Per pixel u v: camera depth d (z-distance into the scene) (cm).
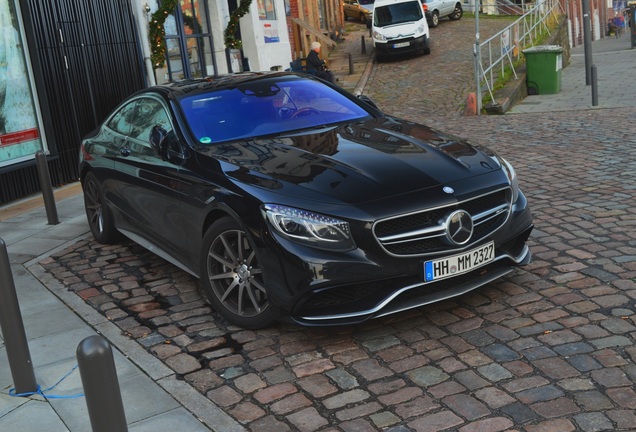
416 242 412
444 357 398
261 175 442
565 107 1474
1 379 415
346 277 398
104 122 675
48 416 370
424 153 460
